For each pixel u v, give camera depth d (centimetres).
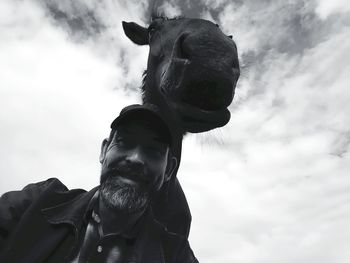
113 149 64
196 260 76
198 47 64
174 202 80
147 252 64
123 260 61
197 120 67
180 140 74
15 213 65
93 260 60
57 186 69
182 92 65
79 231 62
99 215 64
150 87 80
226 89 63
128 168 62
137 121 65
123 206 60
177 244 69
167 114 74
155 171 63
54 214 63
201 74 63
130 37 95
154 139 64
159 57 79
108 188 61
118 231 62
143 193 62
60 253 61
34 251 59
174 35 78
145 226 65
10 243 59
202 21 70
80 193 71
